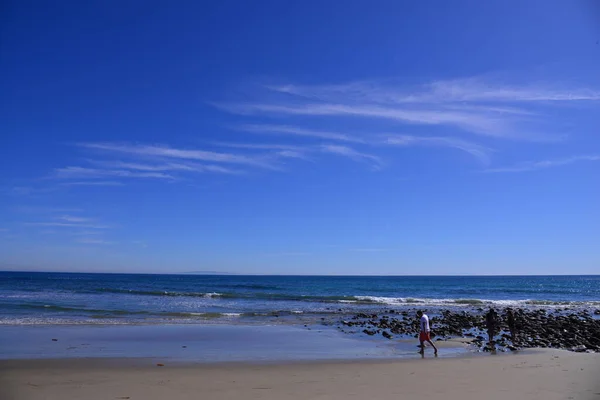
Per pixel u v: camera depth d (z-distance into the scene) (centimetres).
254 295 5231
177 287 7425
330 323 2653
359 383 1051
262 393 948
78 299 4106
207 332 2172
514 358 1460
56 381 1080
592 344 1958
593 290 8250
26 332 2042
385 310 3672
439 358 1508
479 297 6212
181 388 1001
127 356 1505
